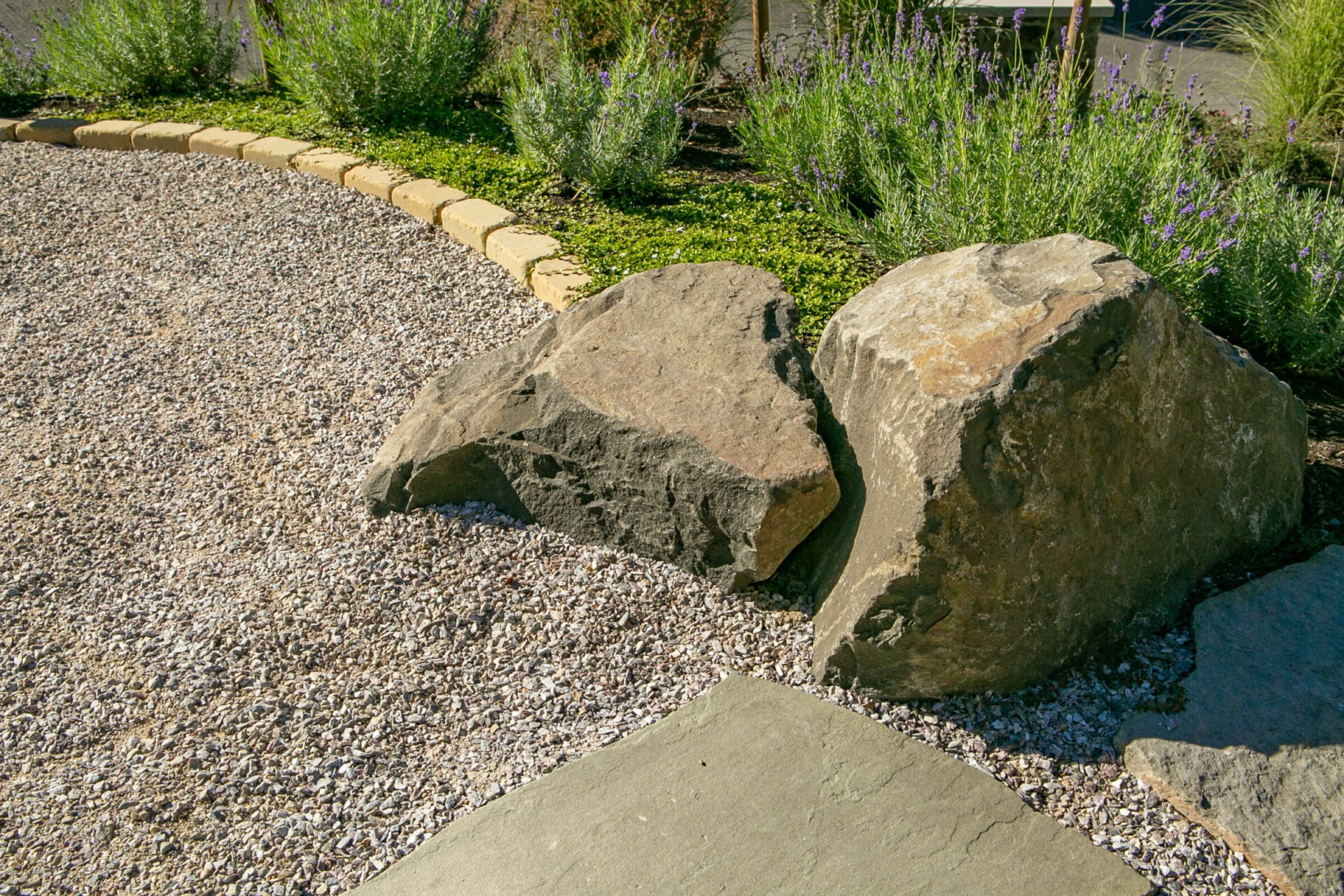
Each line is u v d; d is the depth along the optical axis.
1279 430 3.48
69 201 6.30
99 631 3.33
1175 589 3.33
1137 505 3.11
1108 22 10.08
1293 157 6.07
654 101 6.13
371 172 6.32
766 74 7.12
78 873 2.60
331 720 2.99
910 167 5.27
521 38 7.95
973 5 6.94
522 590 3.42
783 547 3.22
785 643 3.25
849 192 5.81
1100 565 3.07
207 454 4.22
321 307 5.23
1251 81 6.92
